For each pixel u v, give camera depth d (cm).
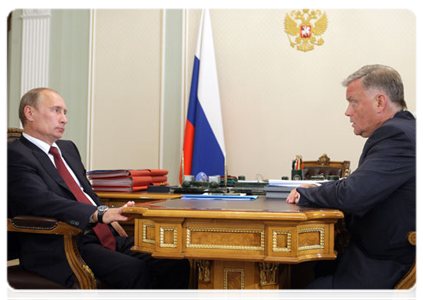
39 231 174
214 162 511
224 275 151
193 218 140
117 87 571
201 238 140
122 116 568
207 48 529
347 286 152
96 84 576
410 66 510
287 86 536
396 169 150
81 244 183
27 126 210
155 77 562
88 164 571
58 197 180
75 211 171
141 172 266
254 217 133
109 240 208
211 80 523
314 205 157
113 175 255
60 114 212
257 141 539
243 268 150
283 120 536
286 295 235
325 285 157
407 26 512
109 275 181
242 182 270
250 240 137
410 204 152
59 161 215
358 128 179
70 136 571
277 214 132
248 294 149
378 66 175
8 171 188
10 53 581
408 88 509
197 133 512
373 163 153
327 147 526
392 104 171
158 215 139
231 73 546
